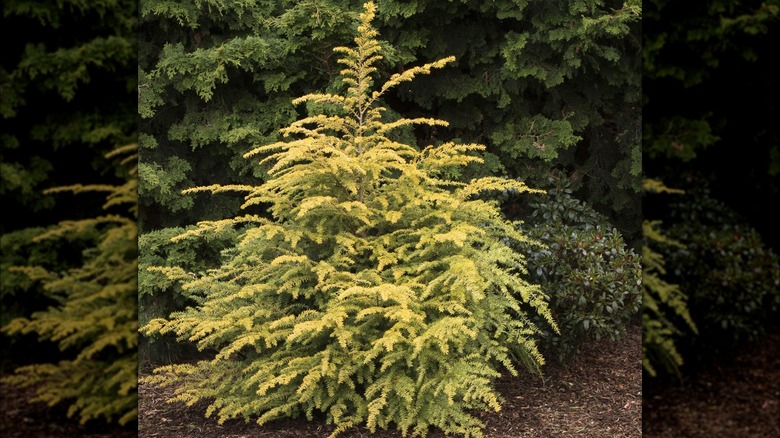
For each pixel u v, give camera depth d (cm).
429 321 346
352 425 337
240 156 480
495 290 376
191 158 493
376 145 368
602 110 486
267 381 332
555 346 413
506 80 487
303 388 345
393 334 317
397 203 363
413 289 345
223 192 493
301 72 471
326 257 363
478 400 353
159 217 484
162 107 490
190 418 369
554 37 464
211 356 455
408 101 498
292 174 343
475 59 491
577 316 394
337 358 330
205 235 437
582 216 439
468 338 349
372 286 340
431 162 370
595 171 480
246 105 487
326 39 457
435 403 333
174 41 489
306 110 484
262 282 370
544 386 394
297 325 304
